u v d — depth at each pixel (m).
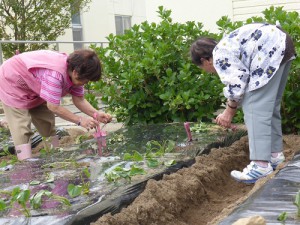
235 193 3.64
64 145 5.44
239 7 9.74
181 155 3.88
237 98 3.56
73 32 16.80
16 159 4.52
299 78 5.21
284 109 5.32
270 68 3.46
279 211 2.20
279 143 3.94
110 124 7.88
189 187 3.25
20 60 4.66
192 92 5.65
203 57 3.77
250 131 3.55
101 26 17.81
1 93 4.83
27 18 13.10
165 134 4.82
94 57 4.24
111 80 6.23
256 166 3.58
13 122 4.81
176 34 6.15
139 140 4.62
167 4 10.36
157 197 2.96
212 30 10.02
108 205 2.69
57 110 4.41
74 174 3.43
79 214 2.49
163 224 2.80
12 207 2.71
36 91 4.62
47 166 3.82
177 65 6.10
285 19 5.50
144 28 6.33
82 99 4.91
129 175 3.18
